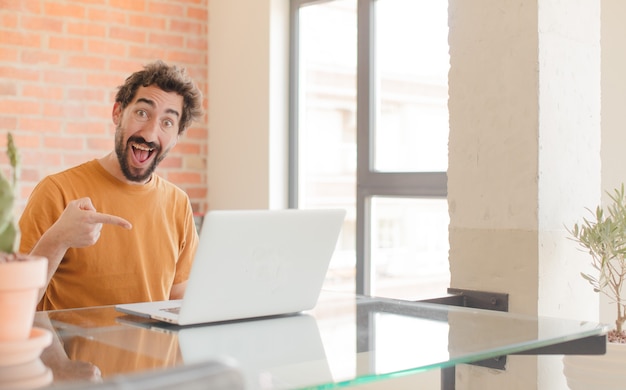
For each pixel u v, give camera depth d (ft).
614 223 6.98
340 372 3.64
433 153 11.73
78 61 12.86
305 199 13.69
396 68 12.30
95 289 7.82
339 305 5.91
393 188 12.11
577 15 7.75
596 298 7.97
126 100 8.07
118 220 6.35
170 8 13.91
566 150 7.64
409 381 10.81
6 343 3.47
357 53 12.60
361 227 12.61
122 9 13.29
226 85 14.21
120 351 4.00
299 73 13.71
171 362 3.76
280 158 13.62
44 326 4.78
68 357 3.81
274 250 5.13
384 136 12.46
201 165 14.47
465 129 7.94
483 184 7.79
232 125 14.10
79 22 12.85
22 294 3.53
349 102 12.94
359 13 12.59
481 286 7.80
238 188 14.02
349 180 12.94
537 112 7.39
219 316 4.99
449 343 4.38
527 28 7.45
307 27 13.62
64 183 7.91
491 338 4.54
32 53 12.42
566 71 7.64
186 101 8.27
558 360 7.52
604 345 4.96
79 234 6.38
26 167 12.41
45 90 12.55
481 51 7.80
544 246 7.43
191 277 4.74
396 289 12.21
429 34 11.82
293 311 5.40
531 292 7.43
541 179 7.41
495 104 7.70
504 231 7.62
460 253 7.99
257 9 13.62
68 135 12.79
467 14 7.91
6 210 3.49
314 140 13.52
